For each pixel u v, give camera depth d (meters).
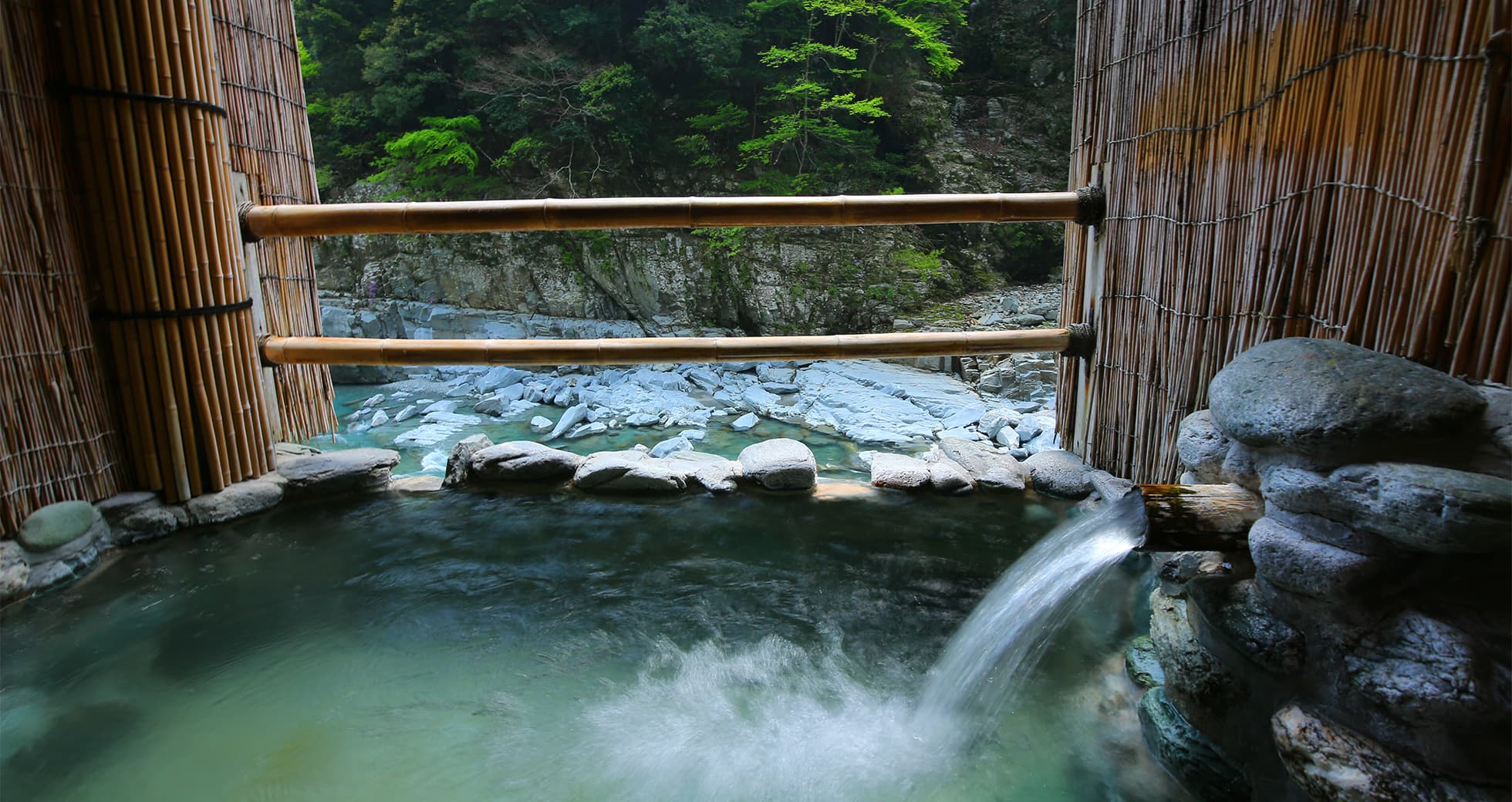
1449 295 1.57
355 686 2.14
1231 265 2.29
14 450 2.59
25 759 1.85
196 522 3.04
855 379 6.50
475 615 2.50
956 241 8.90
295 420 3.69
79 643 2.32
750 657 2.26
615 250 7.98
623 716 2.02
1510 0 1.40
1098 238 3.23
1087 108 3.28
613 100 8.24
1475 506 1.17
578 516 3.24
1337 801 1.31
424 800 1.75
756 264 7.99
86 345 2.79
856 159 8.71
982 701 2.06
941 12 9.08
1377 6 1.70
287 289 3.58
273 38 3.43
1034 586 2.06
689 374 7.00
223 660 2.25
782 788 1.78
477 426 5.56
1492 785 1.21
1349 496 1.35
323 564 2.83
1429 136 1.59
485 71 8.23
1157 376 2.79
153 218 2.79
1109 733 1.94
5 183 2.50
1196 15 2.41
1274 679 1.54
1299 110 1.96
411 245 8.27
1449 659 1.22
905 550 2.90
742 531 3.07
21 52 2.52
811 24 8.35
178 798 1.74
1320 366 1.56
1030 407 5.46
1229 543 1.66
